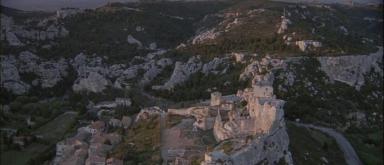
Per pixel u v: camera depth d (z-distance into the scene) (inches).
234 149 7096.5
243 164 6879.9
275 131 7696.9
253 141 7283.5
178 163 7436.0
